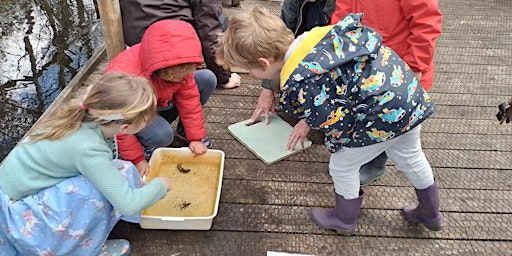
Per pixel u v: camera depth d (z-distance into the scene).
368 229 1.91
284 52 1.48
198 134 2.13
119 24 2.35
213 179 2.12
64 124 1.46
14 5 6.42
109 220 1.61
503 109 1.55
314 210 1.95
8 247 1.55
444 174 2.23
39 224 1.48
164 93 1.97
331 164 1.73
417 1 1.71
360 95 1.43
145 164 1.99
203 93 2.36
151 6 2.28
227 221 1.92
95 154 1.44
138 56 1.91
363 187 2.13
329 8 2.07
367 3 1.83
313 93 1.41
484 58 3.43
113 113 1.41
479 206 2.04
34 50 5.47
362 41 1.42
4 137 3.87
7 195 1.50
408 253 1.81
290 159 2.30
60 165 1.46
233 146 2.39
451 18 4.17
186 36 1.78
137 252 1.77
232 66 1.58
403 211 1.98
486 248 1.84
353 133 1.56
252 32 1.46
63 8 6.50
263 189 2.10
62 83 4.81
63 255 1.55
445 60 3.37
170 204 1.96
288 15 2.26
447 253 1.81
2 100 4.45
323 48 1.40
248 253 1.79
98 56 3.38
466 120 2.67
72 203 1.47
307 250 1.80
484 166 2.30
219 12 2.55
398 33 1.83
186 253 1.77
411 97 1.49
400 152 1.72
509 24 4.08
